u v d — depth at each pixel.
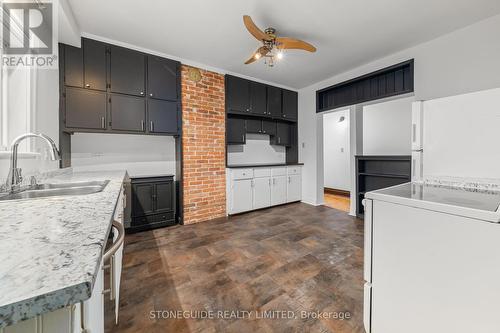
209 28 2.37
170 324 1.30
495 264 0.79
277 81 4.07
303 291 1.61
